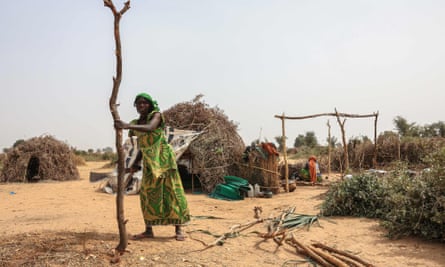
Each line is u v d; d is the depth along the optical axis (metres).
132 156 10.73
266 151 11.02
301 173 13.34
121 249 4.23
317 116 11.64
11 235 4.97
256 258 4.35
